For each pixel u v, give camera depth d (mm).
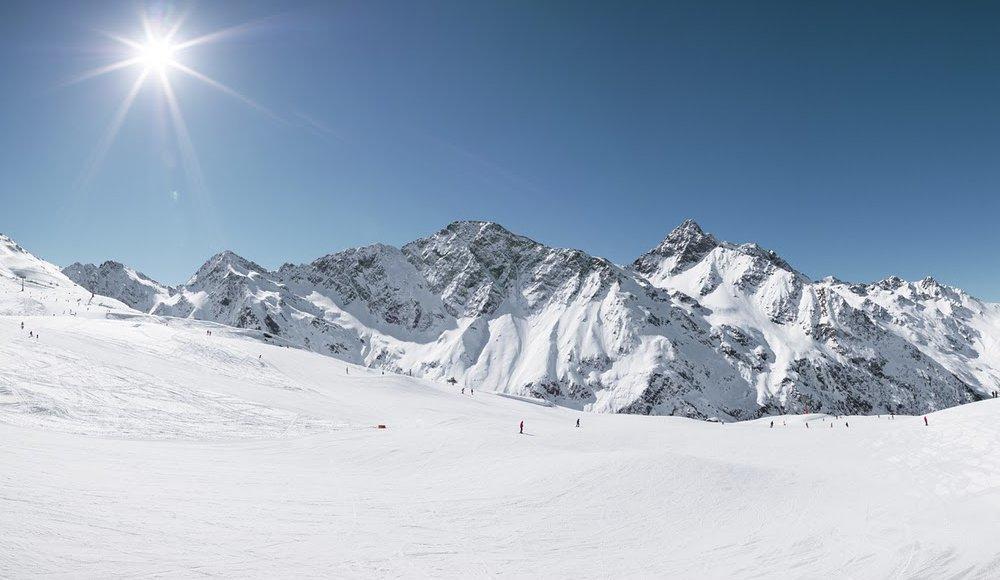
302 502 15539
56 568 8359
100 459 19453
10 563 8219
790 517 15266
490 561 11383
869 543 12469
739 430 51500
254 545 10945
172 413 38156
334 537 12156
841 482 19766
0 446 18766
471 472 22250
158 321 128625
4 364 40688
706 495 17500
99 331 72438
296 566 9984
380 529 13180
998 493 15352
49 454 18719
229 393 51125
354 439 31312
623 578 10742
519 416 75500
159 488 15406
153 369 53594
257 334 135000
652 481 18891
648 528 14336
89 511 11727
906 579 10242
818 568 11141
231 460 23578
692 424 75750
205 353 72062
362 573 10047
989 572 10164
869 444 31766
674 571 11188
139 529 10984
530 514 15406
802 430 50000
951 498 15789
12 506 11164
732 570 11203
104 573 8469
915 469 20641
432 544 12273
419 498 17219
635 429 50250
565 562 11617
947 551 11406
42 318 78438
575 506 16312
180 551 10008
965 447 22406
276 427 40000
